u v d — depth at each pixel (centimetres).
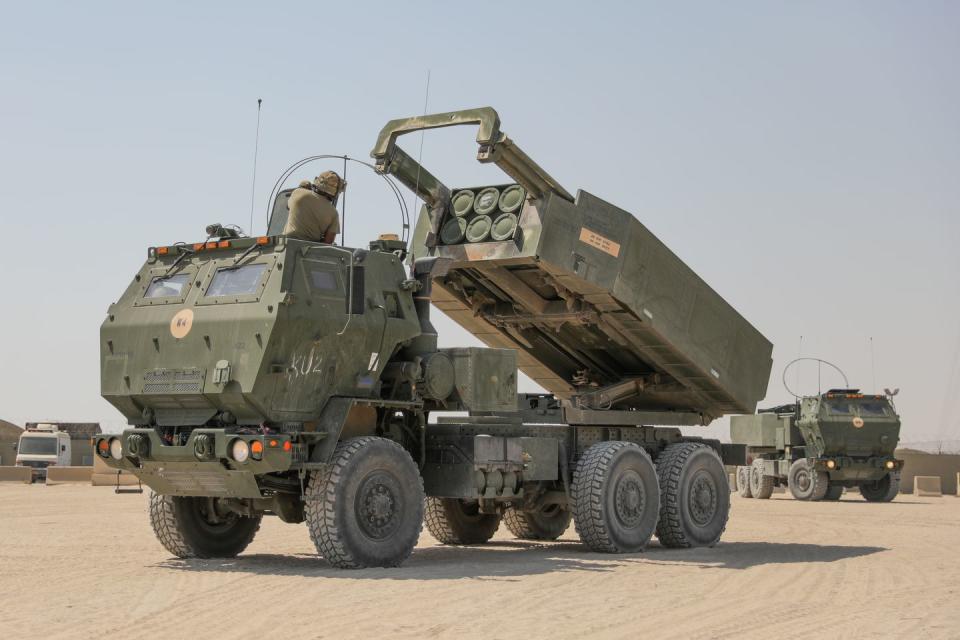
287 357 1005
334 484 1011
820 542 1501
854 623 782
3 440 5831
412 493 1070
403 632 708
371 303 1081
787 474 2942
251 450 973
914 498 3144
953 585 1013
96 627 719
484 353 1190
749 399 1516
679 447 1418
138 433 1040
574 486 1277
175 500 1134
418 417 1168
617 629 741
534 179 1216
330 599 842
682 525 1378
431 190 1288
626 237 1291
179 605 810
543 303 1352
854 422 2811
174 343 1043
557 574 1038
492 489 1195
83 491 2883
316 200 1099
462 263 1282
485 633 712
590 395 1438
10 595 866
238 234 1125
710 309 1420
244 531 1198
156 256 1123
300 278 1023
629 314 1330
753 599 904
